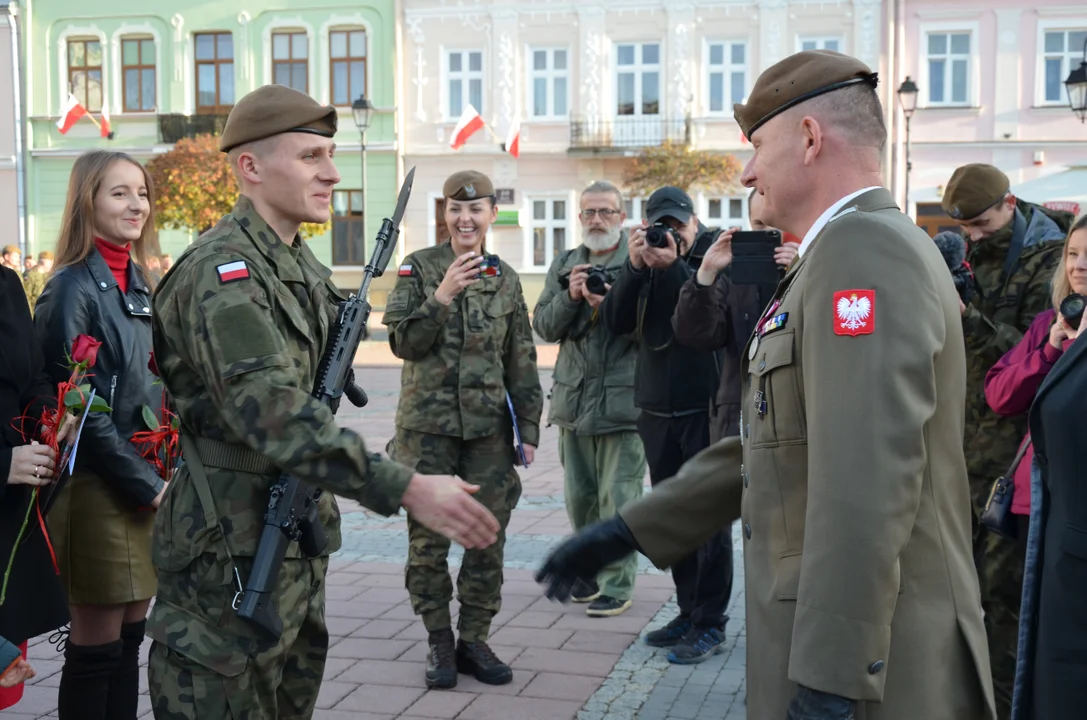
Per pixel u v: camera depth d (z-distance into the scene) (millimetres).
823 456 1783
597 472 5156
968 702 1911
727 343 4262
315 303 2539
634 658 4379
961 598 1915
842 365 1791
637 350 5012
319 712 3805
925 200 23891
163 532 2406
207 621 2334
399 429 4371
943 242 3807
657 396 4594
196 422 2385
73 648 3221
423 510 2211
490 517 2258
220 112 26406
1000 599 3531
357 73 25875
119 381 3299
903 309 1790
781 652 1929
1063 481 2201
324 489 2209
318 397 2477
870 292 1796
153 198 3535
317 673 2619
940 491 1912
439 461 4277
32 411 3016
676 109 24625
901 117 23797
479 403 4270
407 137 25859
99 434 3080
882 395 1756
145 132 26609
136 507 3248
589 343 5059
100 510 3189
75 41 26734
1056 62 23453
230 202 22141
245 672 2336
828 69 2049
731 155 23875
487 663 4121
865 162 2045
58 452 2896
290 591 2420
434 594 4176
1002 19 23359
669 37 24562
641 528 2377
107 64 26547
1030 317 3920
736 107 2213
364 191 23359
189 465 2400
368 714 3787
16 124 26688
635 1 24641
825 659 1733
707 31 24438
